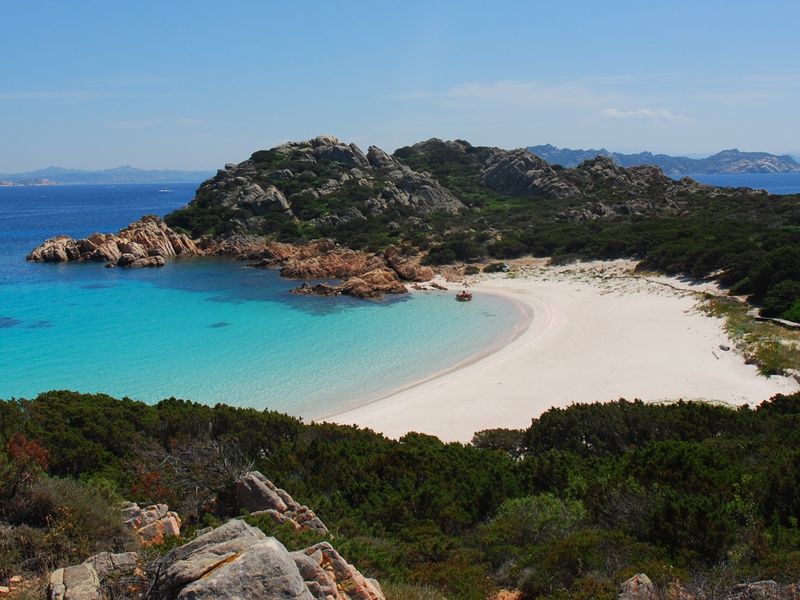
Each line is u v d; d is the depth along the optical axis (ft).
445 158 465.47
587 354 139.44
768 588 32.86
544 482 62.18
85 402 77.46
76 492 39.63
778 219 249.34
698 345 139.13
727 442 68.03
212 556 24.44
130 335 163.22
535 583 38.91
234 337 161.68
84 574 28.58
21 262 290.15
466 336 160.97
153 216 339.77
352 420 107.86
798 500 46.47
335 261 258.37
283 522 43.93
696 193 364.38
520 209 349.61
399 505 54.13
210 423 74.38
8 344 153.69
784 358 118.83
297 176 376.48
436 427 104.12
